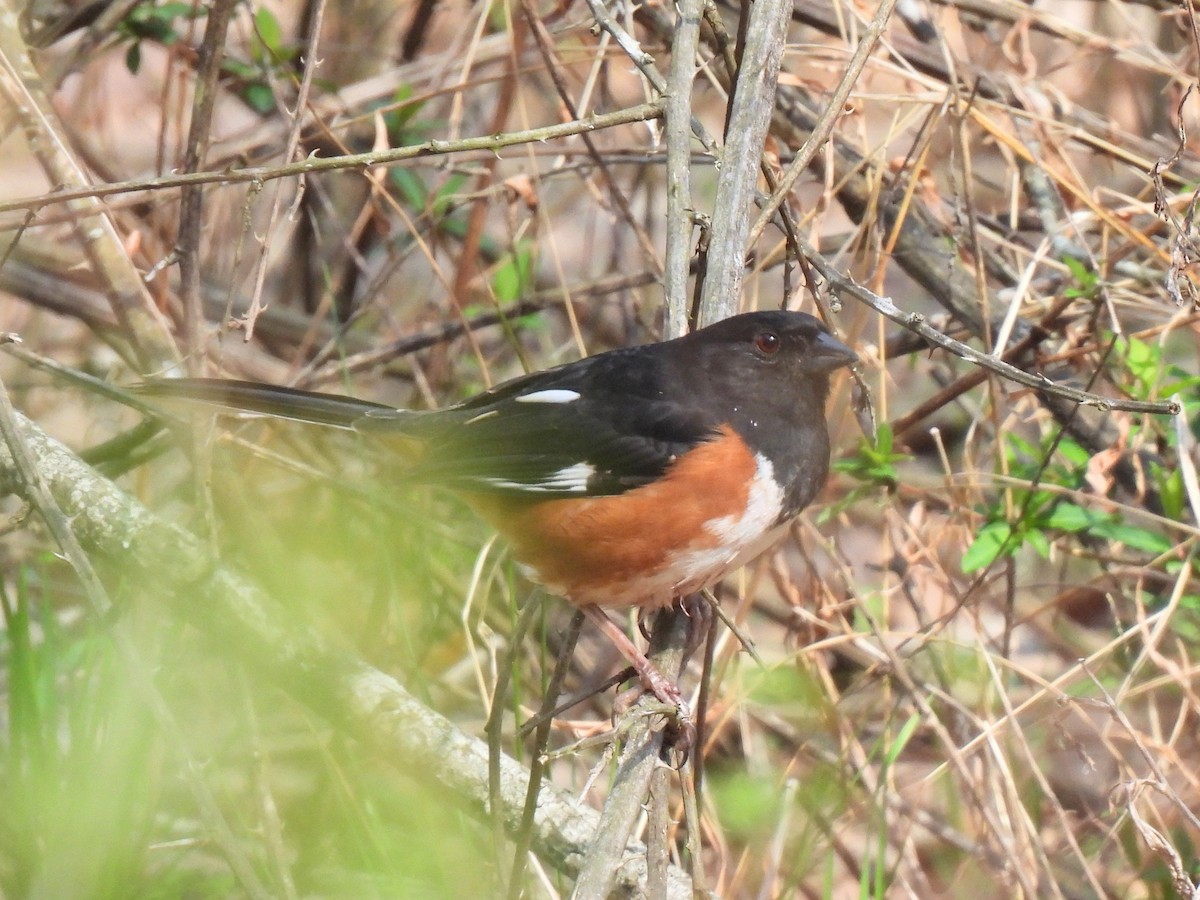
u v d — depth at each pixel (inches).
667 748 258.4
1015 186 369.7
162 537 301.7
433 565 378.6
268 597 300.8
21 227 294.0
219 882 307.7
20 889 287.7
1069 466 362.0
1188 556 320.2
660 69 405.7
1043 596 407.2
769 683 335.3
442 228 445.7
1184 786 338.0
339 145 367.2
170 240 421.1
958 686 380.5
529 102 498.9
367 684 292.0
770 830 326.3
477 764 283.6
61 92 518.6
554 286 497.0
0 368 485.7
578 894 210.5
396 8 489.4
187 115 506.3
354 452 442.6
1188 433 335.9
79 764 282.4
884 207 359.6
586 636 412.5
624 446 276.2
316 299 479.2
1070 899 324.8
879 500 368.8
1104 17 463.2
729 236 274.8
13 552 422.3
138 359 356.8
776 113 377.1
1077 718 356.2
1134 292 370.9
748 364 279.1
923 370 494.0
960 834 337.4
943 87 359.3
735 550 279.7
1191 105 381.4
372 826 304.0
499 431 290.2
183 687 339.6
